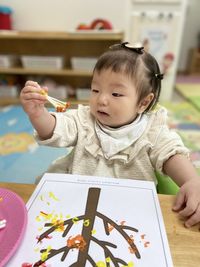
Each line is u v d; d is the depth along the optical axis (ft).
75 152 2.04
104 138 1.94
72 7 6.83
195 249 1.09
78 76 7.40
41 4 6.82
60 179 1.46
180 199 1.37
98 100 1.82
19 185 1.46
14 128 5.39
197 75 11.28
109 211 1.25
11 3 6.85
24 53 7.29
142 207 1.28
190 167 1.72
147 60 1.91
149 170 1.98
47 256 1.03
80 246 1.07
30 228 1.15
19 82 7.41
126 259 1.02
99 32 6.07
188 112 6.89
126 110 1.83
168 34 6.88
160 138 1.95
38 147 4.52
